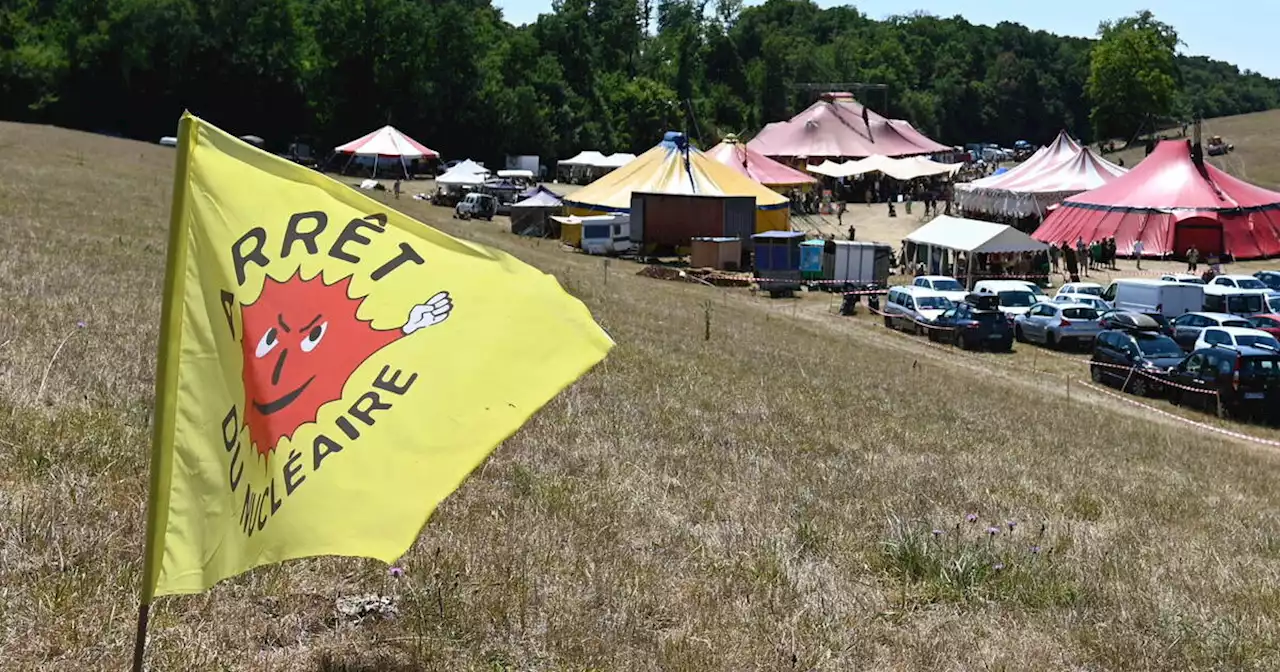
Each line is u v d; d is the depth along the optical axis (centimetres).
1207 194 5622
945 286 3888
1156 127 13588
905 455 1385
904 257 4981
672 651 646
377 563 716
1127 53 13062
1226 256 5481
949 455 1434
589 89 12394
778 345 2584
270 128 10131
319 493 466
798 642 679
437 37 10625
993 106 16938
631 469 1077
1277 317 3312
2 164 4050
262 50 9881
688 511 964
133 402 991
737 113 14025
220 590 643
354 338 483
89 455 818
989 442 1620
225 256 473
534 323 495
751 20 15838
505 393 479
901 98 15738
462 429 473
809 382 1938
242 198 478
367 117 10462
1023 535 1016
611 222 5259
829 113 10169
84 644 552
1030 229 6500
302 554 459
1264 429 2469
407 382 480
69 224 2558
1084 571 914
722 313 3294
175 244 465
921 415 1778
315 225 488
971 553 888
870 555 897
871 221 7169
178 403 466
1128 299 3638
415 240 502
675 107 12525
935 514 1047
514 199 6975
